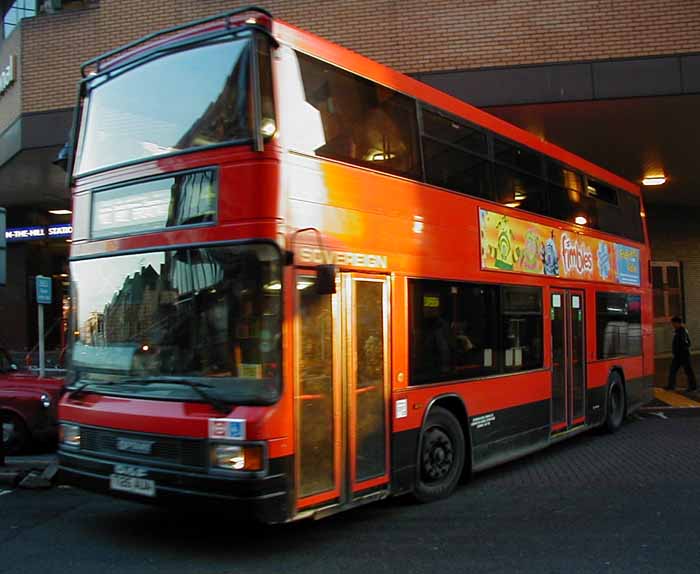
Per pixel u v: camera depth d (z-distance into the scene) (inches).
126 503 282.0
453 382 288.5
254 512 197.2
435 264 281.6
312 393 217.8
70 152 265.0
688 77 456.4
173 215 225.6
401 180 266.5
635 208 521.0
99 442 229.3
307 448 214.5
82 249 251.0
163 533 241.3
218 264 213.8
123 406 223.5
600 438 438.3
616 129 541.0
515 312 338.3
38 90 518.3
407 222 267.7
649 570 202.1
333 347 227.3
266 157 210.8
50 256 852.6
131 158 240.4
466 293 302.7
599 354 430.9
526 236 353.4
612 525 248.2
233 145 213.8
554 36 468.4
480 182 319.9
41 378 392.5
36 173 617.9
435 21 477.7
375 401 246.5
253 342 206.8
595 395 422.9
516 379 334.3
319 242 223.9
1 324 840.9
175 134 229.3
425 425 272.8
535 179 369.7
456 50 475.2
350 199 239.9
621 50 463.5
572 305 399.9
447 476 287.1
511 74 469.4
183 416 208.1
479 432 306.2
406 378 261.7
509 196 342.0
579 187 423.5
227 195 213.8
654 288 938.1
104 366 236.2
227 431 200.7
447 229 291.4
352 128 246.1
